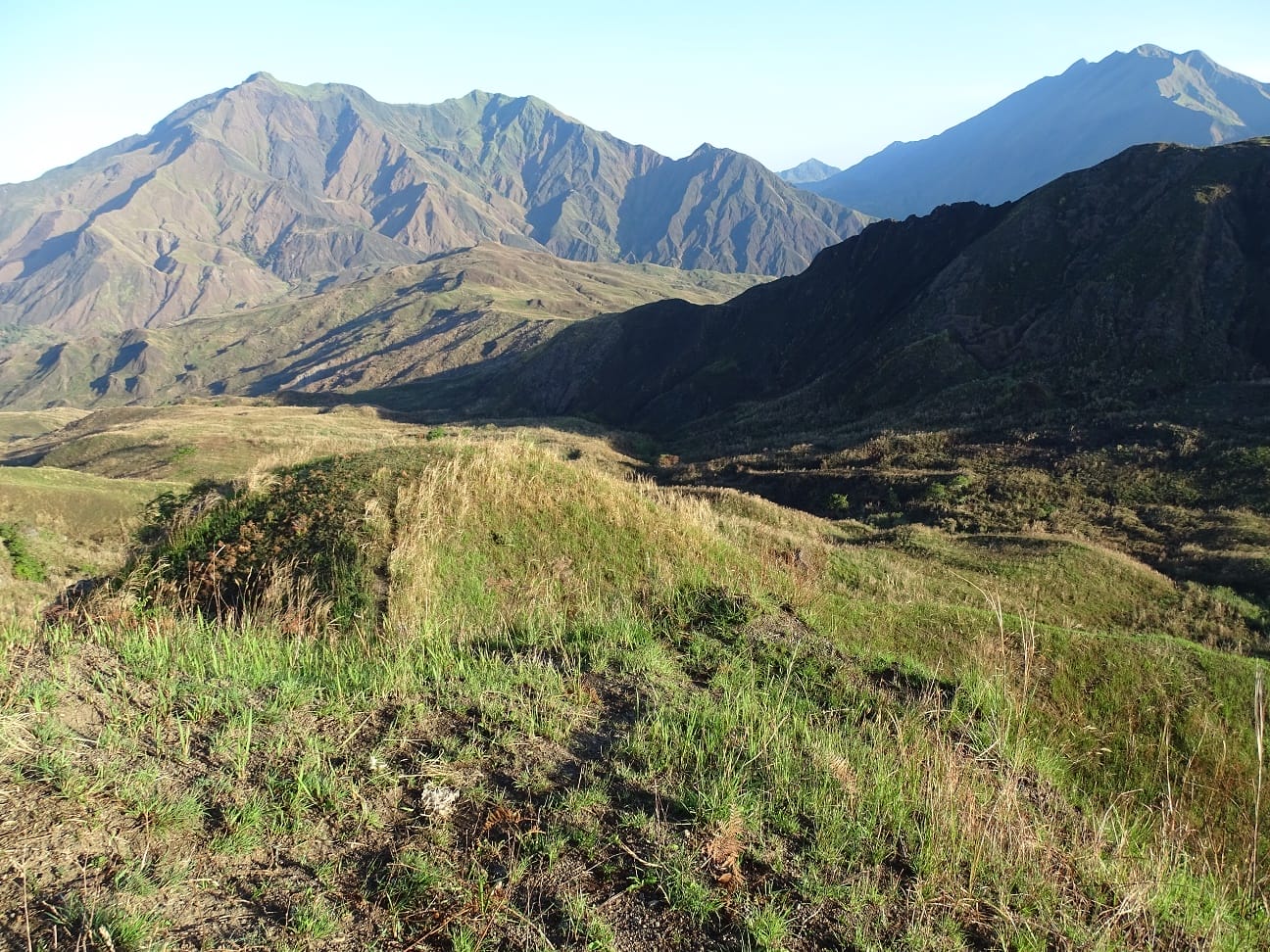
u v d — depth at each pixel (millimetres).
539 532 10664
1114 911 4172
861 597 12812
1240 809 7938
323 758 4547
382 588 8703
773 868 3979
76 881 3318
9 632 6141
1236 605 19328
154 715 4824
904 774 5059
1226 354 41656
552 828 4086
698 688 6516
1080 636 11141
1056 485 31203
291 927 3270
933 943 3604
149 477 41938
